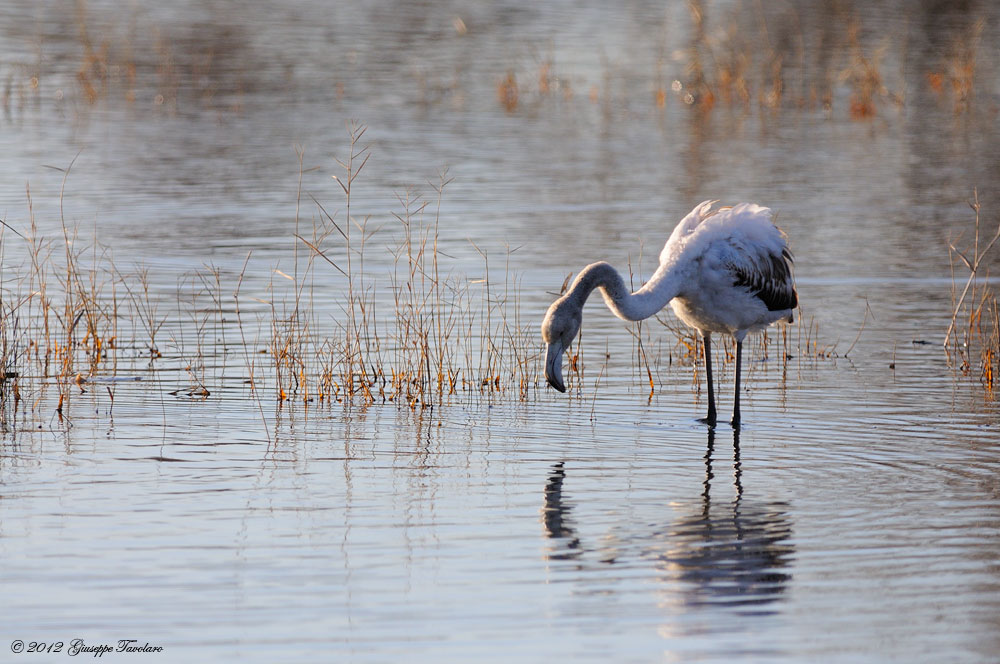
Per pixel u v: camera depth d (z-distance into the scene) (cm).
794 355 1486
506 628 755
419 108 3416
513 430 1189
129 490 995
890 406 1265
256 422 1203
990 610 782
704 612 780
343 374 1365
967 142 3088
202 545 879
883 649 731
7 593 796
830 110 3559
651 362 1460
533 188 2459
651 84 3853
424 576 829
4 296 1647
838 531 916
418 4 5134
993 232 2130
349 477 1038
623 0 5259
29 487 998
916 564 855
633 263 1880
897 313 1669
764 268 1218
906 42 4412
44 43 4188
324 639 737
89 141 2880
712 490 1010
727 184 2527
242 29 4556
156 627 752
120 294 1703
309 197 2339
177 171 2564
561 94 3703
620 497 992
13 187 2355
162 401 1268
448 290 1736
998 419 1212
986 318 1638
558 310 1155
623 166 2717
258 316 1608
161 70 3869
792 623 764
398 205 2286
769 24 4678
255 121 3177
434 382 1372
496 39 4481
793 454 1110
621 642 738
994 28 4653
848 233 2125
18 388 1309
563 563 853
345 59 4109
